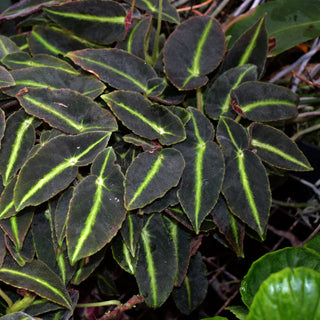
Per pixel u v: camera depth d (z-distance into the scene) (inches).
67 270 20.6
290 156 20.8
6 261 20.2
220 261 27.0
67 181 19.6
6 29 24.5
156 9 22.7
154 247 21.2
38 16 23.7
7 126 20.5
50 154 19.6
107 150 19.9
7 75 20.4
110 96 20.2
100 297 24.8
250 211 20.1
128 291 24.9
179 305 22.7
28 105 20.1
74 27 22.4
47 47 23.3
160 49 23.2
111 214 19.4
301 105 25.1
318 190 24.8
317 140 25.3
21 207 19.1
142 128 20.2
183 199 20.0
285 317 18.8
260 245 26.1
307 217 25.5
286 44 23.4
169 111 20.6
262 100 21.3
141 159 19.9
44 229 20.6
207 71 21.2
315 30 23.2
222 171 20.1
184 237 21.7
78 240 19.0
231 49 21.9
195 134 20.7
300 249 20.3
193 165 20.3
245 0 24.5
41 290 19.7
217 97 21.6
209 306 26.7
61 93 20.3
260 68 21.9
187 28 21.2
